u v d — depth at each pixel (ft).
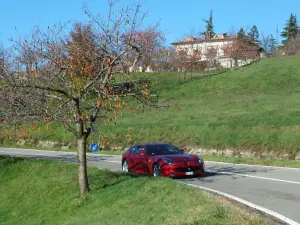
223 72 173.58
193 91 153.38
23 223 40.73
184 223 24.67
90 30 36.17
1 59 36.35
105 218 31.60
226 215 25.89
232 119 100.78
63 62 35.42
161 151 54.85
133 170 57.31
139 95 37.40
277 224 24.91
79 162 40.63
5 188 53.42
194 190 34.06
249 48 219.61
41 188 48.49
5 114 36.24
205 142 90.79
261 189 39.63
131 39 35.09
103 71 35.70
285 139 78.79
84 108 37.70
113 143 107.45
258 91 142.00
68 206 39.32
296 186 40.65
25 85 34.91
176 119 114.83
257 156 79.61
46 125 36.83
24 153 102.99
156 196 33.19
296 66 163.02
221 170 57.11
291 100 118.52
